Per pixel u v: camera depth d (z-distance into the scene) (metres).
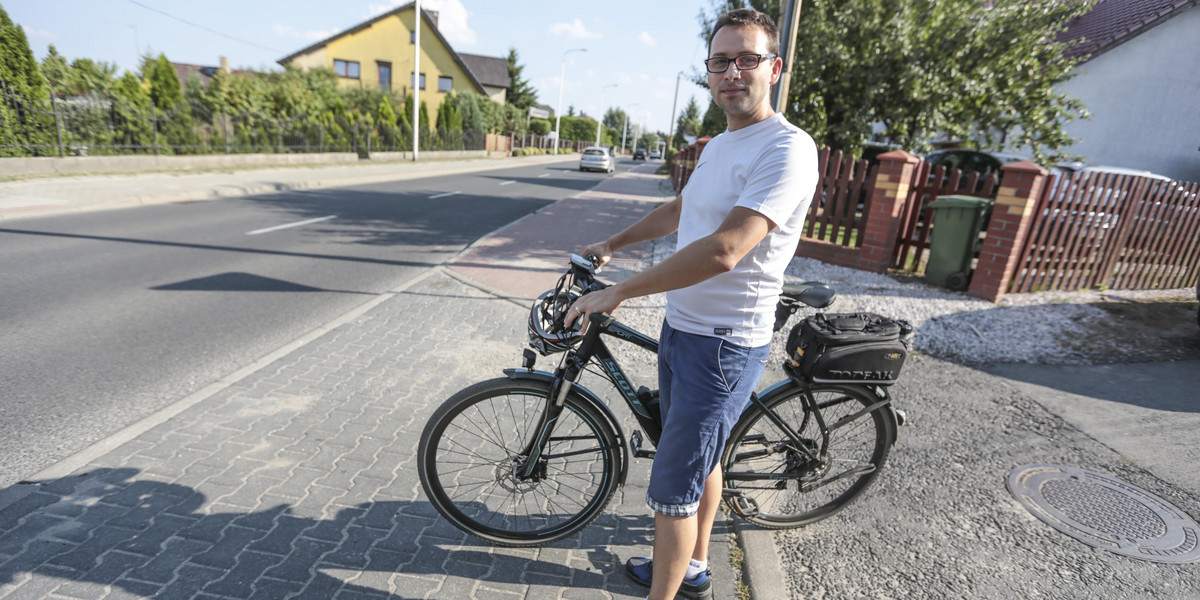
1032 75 9.59
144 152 15.13
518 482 2.46
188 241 7.96
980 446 3.53
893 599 2.30
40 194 10.28
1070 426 3.82
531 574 2.34
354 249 8.19
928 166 6.88
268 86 21.75
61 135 13.00
